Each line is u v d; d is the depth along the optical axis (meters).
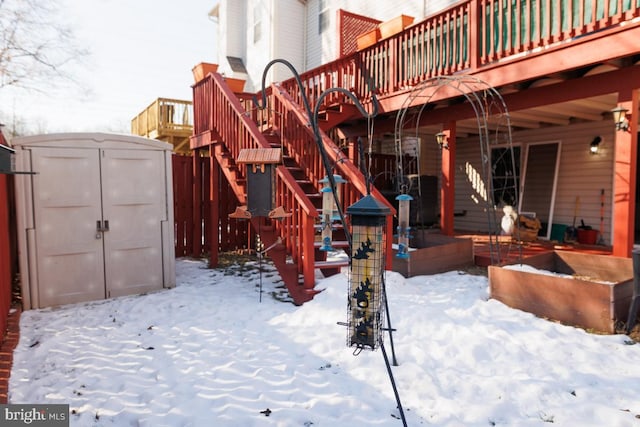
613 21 4.47
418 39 6.58
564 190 7.72
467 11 5.92
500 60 5.55
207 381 2.73
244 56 15.81
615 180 4.89
